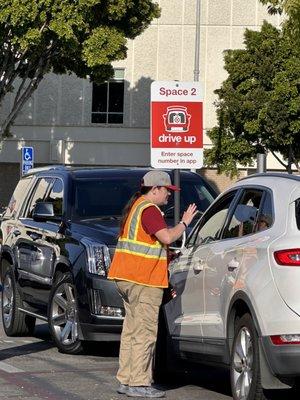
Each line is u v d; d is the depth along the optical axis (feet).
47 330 105.91
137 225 65.31
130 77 321.11
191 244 70.44
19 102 238.89
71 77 323.98
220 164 255.91
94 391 67.46
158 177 65.62
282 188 59.72
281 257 54.90
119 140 323.57
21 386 69.00
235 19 315.99
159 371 73.10
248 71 248.52
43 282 90.33
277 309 54.54
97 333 81.10
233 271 60.18
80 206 90.02
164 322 72.02
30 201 99.86
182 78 319.27
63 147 325.21
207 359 65.26
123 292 65.77
